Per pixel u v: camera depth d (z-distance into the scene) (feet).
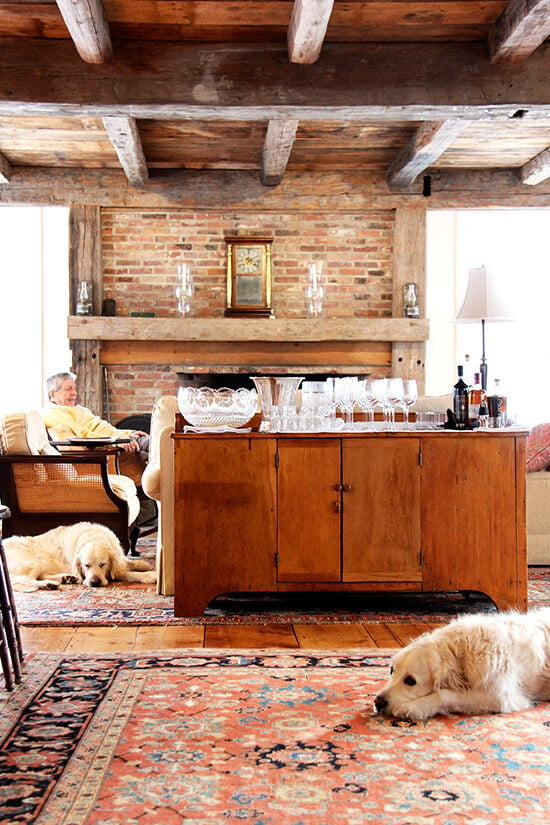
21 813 5.82
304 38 15.10
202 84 16.51
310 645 10.40
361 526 11.85
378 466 11.86
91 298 25.77
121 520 15.52
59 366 31.42
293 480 11.82
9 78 16.35
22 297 31.35
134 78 16.46
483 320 22.54
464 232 32.14
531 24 14.87
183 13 15.25
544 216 31.99
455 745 7.01
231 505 11.79
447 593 13.82
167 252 26.27
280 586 11.80
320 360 26.27
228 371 26.12
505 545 11.96
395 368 26.18
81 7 13.85
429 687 7.77
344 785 6.25
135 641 10.61
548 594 13.21
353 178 26.02
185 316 26.30
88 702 8.09
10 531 15.51
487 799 6.01
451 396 15.44
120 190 25.75
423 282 26.27
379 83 16.67
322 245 26.50
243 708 7.93
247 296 26.11
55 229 31.32
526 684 8.05
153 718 7.66
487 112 17.21
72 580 14.20
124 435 19.60
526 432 12.00
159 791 6.15
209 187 25.85
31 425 15.79
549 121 21.16
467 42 16.78
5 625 8.63
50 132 22.00
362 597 13.48
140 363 25.99
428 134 20.42
